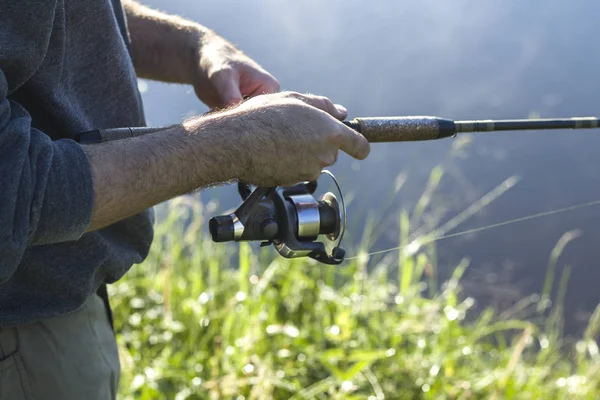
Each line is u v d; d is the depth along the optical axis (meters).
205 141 1.52
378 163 6.31
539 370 3.46
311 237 1.73
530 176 6.22
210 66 2.12
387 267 4.22
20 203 1.34
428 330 3.41
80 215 1.42
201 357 3.07
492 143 6.64
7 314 1.63
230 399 2.81
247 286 3.42
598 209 5.88
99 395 1.82
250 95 2.13
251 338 3.03
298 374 3.06
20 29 1.45
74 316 1.77
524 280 5.26
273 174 1.59
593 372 3.61
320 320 3.45
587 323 4.92
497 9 8.30
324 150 1.60
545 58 7.62
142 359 3.13
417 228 5.41
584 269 5.34
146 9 2.31
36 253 1.65
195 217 3.93
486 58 7.75
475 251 5.52
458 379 3.22
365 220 5.66
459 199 5.99
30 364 1.69
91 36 1.70
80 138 1.62
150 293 3.48
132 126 1.83
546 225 5.77
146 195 1.50
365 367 3.06
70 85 1.67
